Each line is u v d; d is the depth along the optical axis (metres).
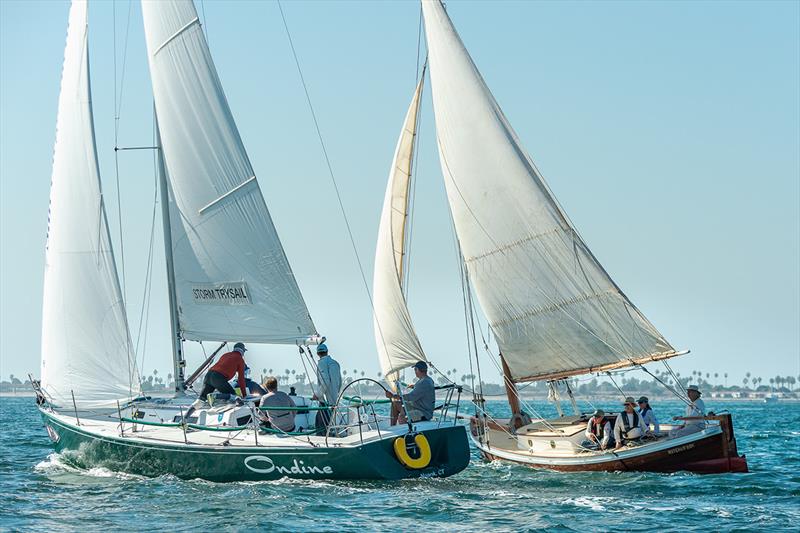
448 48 49.09
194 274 37.53
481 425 46.50
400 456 32.12
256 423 33.12
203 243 37.38
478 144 48.84
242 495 31.78
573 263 46.84
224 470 33.53
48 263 38.78
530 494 34.28
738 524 29.19
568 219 46.66
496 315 49.31
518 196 47.91
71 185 38.72
